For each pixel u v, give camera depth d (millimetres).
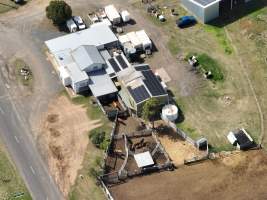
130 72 121188
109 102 120688
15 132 115562
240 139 110625
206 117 117062
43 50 132625
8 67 129000
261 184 105000
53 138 114188
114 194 104125
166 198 103438
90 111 118812
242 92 121688
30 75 127062
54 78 126000
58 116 118250
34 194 104938
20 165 109688
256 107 118500
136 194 104125
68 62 125312
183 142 112688
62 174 108000
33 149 112438
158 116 117438
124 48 129750
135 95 116062
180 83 124000
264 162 108562
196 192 104250
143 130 114312
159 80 123000
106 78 122438
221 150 110938
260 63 127375
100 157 109938
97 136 111750
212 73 125500
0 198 104438
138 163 108188
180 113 118000
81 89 122312
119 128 115500
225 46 131625
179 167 108375
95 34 132000
